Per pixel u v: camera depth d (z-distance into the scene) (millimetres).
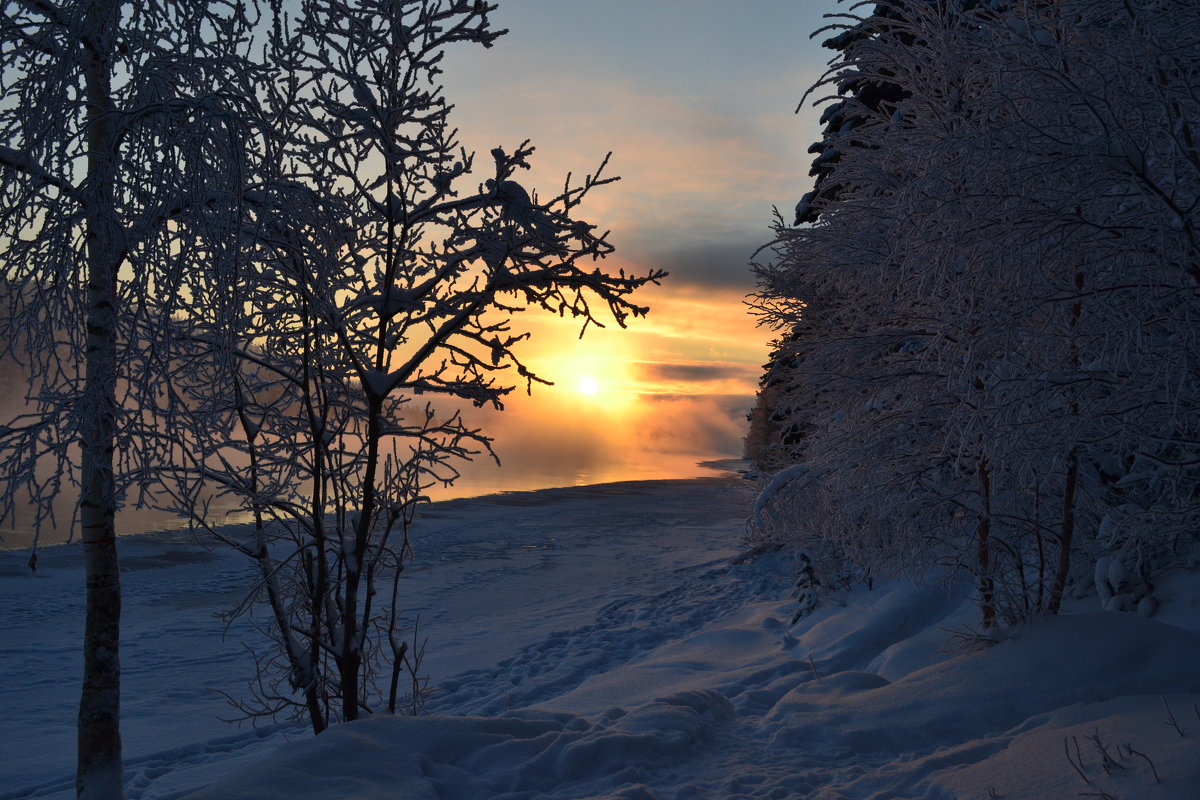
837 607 11430
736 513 34531
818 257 8492
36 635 14266
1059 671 5633
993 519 7121
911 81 7652
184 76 4691
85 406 4672
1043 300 4961
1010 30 5410
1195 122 4750
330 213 5238
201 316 4918
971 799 4133
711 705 6473
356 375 6215
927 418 7461
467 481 62188
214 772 7375
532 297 5930
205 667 12047
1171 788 3602
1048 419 5277
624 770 4930
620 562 22000
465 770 4898
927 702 5746
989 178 4875
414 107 5527
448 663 11859
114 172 4453
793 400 10047
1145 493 6941
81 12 4344
